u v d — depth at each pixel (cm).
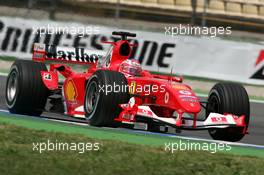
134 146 2752
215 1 8062
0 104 3822
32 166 2248
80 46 6212
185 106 2877
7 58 6034
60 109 3459
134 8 7694
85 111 3100
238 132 3061
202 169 2411
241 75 6072
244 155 2828
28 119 3303
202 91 5694
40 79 3319
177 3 7994
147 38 6056
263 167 2561
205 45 6050
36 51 3462
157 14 7875
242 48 6069
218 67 6059
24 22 6100
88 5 7256
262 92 5891
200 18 7869
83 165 2322
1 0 6944
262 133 3738
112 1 7431
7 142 2606
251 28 8106
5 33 6062
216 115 2980
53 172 2194
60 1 7112
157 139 3039
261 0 8350
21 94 3288
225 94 3047
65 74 3459
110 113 2959
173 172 2323
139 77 3162
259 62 6069
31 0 7031
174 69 6034
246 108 3052
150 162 2444
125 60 3228
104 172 2247
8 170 2164
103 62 3297
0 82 4866
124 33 3266
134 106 2917
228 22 8025
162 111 3050
